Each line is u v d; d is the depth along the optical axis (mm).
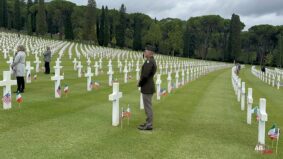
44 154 8305
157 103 17188
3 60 32594
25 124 10852
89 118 12344
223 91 25516
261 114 9992
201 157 9000
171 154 9047
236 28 115312
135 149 9227
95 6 106688
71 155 8375
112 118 11711
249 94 13648
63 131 10391
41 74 25359
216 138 11062
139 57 58594
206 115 14922
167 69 39594
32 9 128625
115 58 53219
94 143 9453
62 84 21406
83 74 28109
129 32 124312
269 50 128500
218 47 129750
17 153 8242
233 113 16062
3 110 12484
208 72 49719
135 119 12953
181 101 18438
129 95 19125
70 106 14320
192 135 11195
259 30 128625
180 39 114500
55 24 130500
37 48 46625
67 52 53625
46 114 12445
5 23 119875
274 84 36812
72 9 132000
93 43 106438
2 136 9461
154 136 10672
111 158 8406
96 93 18562
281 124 14383
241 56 119812
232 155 9383
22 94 16328
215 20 129000
